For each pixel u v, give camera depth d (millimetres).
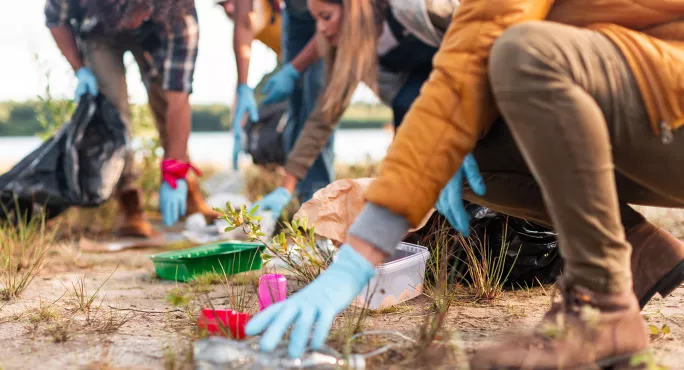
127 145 3734
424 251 2305
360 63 3031
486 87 1388
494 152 1678
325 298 1396
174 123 3820
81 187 3588
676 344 1685
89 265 3062
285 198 3320
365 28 2988
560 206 1328
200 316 1829
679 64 1322
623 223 1669
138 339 1827
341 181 2361
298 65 3566
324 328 1363
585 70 1306
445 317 1954
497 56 1335
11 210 3541
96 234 3957
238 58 3725
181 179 3877
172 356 1571
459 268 2408
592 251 1337
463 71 1375
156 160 5047
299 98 4012
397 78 3254
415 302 2209
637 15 1394
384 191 1378
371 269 1421
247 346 1495
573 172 1293
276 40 4535
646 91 1326
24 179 3545
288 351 1419
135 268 3039
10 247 3029
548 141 1293
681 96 1314
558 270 2430
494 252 2354
